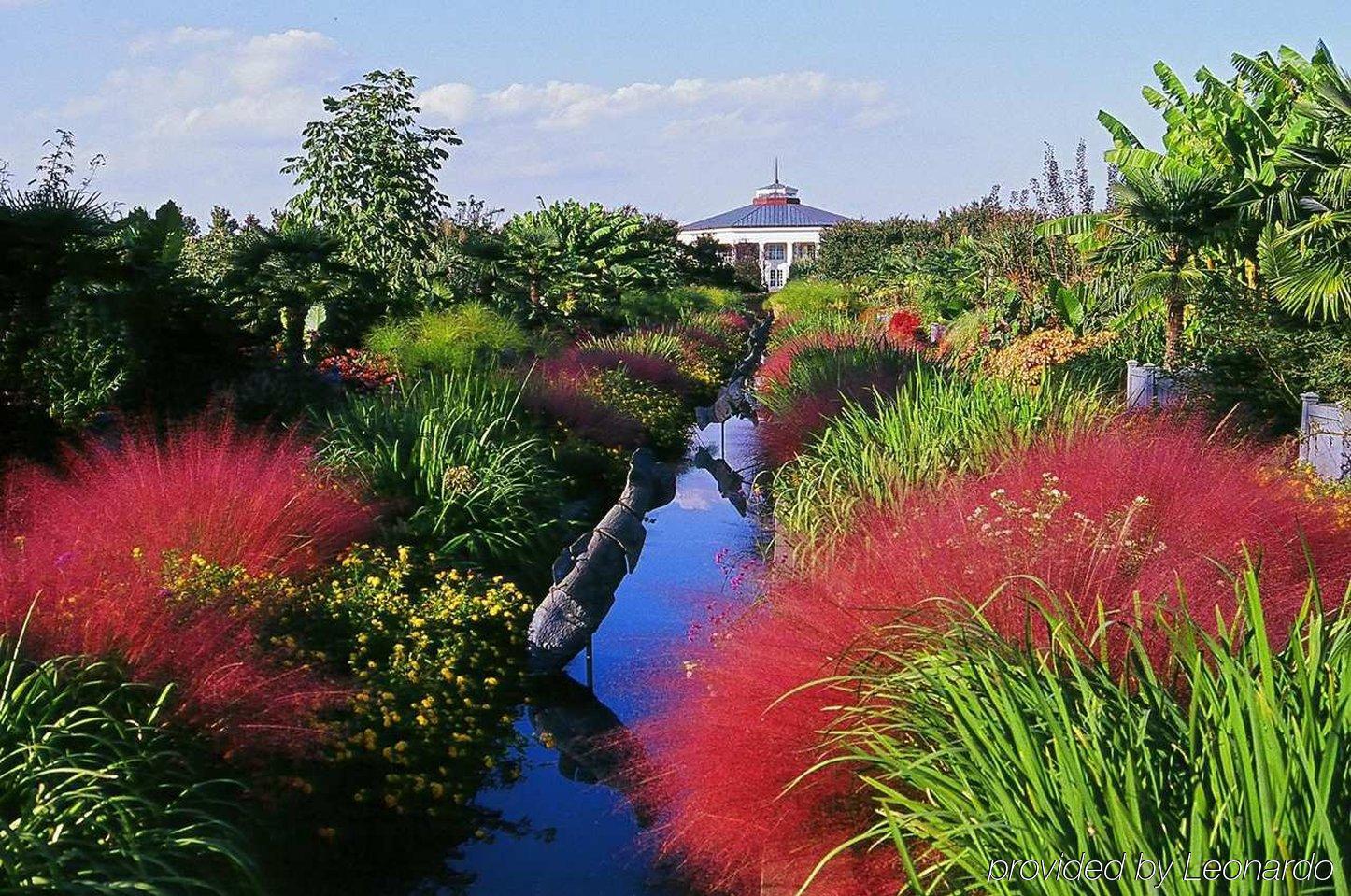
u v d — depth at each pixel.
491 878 4.91
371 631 7.05
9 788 4.17
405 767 5.77
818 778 4.33
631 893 4.71
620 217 36.25
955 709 3.74
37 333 9.80
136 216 12.07
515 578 9.00
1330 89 15.29
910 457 8.94
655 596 9.11
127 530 6.83
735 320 35.34
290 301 16.28
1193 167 19.44
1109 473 6.44
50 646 5.04
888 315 34.12
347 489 8.85
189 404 10.30
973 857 3.22
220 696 5.21
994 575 4.95
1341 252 13.66
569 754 6.25
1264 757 2.71
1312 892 2.62
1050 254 24.28
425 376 13.81
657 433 16.34
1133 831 2.73
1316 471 9.13
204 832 4.54
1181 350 14.52
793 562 6.94
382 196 19.86
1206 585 4.80
